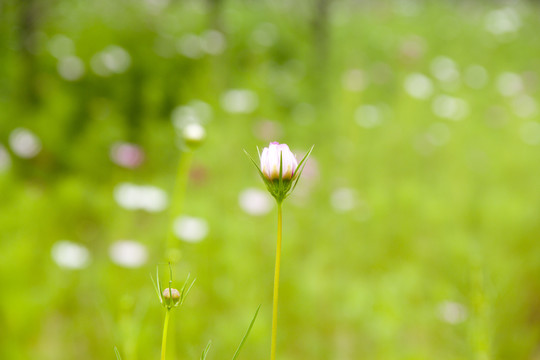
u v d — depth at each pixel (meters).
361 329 1.08
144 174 1.68
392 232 1.31
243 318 1.01
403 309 1.04
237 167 1.62
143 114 1.94
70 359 1.02
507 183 1.65
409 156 1.77
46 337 1.06
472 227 1.38
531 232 1.29
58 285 1.11
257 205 1.34
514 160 1.74
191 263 1.15
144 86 1.99
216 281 1.11
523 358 0.96
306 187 1.45
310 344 1.06
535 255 1.19
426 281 1.12
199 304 1.06
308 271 1.20
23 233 1.27
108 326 1.00
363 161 1.73
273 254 1.22
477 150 1.84
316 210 1.45
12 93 1.97
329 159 1.73
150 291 1.03
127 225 1.35
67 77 1.99
